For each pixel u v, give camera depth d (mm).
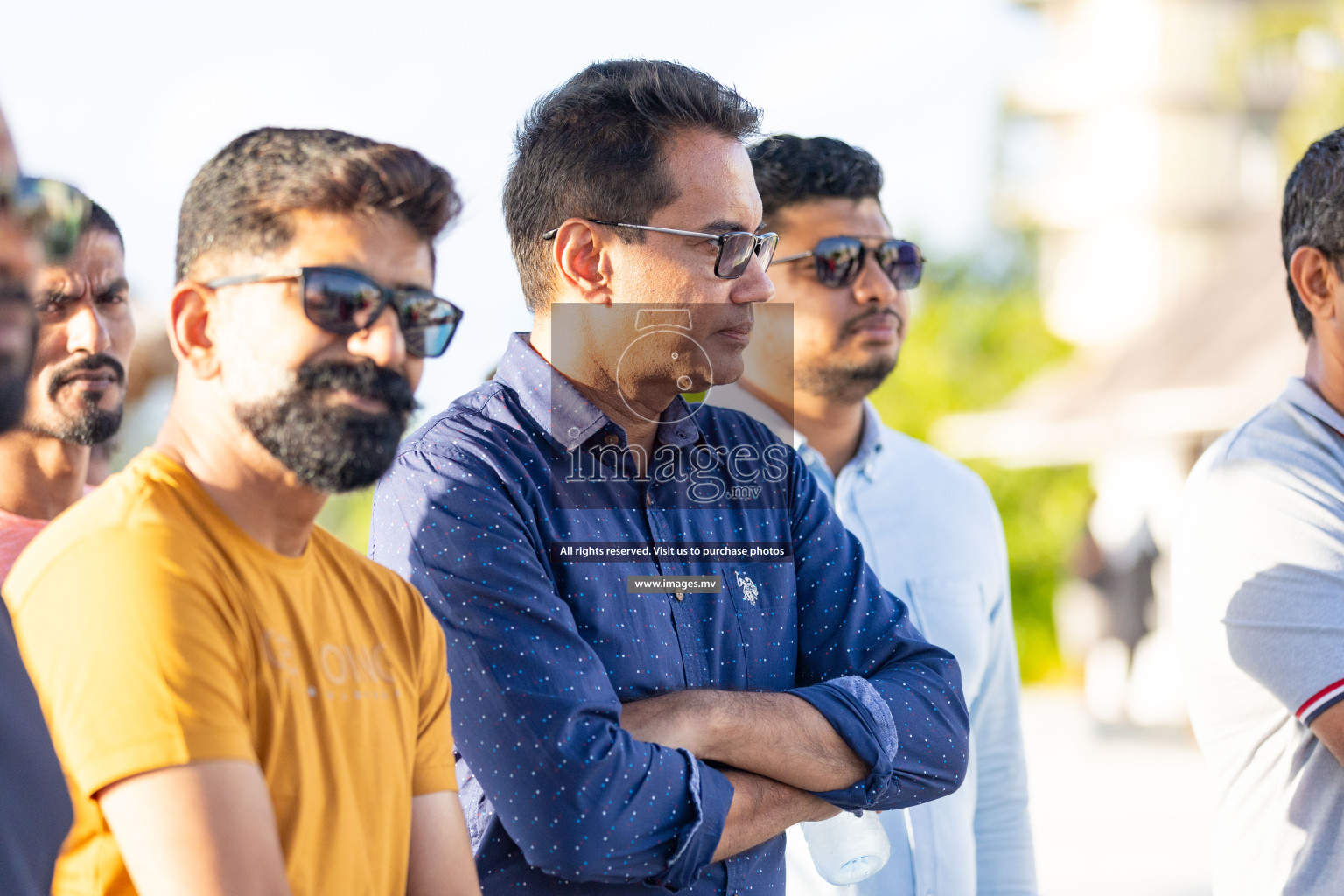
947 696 2447
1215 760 2717
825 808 2291
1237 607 2607
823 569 2539
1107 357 20656
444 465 2271
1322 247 2662
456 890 2002
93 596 1690
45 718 1633
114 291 2586
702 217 2375
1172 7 47562
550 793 2070
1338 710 2467
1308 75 20828
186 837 1630
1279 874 2574
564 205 2404
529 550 2225
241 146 1895
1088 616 13750
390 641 2014
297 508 1891
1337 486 2588
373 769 1888
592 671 2156
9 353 1509
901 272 3219
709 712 2215
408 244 1885
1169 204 47375
